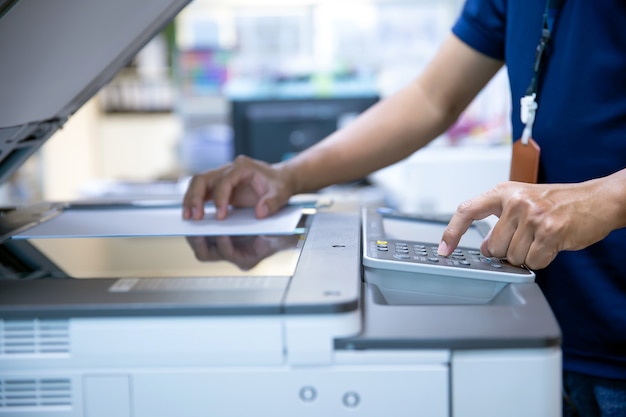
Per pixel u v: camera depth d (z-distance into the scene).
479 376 0.56
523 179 0.93
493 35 1.07
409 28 3.58
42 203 1.09
